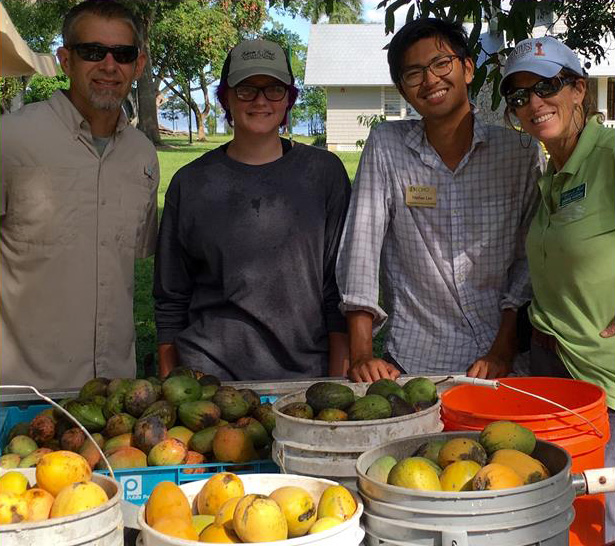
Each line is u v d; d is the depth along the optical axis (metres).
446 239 3.50
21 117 3.66
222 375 3.64
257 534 1.80
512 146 3.44
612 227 2.89
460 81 3.32
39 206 3.65
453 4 4.73
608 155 2.89
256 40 3.64
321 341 3.74
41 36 23.14
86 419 2.69
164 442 2.53
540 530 1.86
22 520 1.85
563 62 2.96
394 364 3.61
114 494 1.96
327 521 1.89
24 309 3.73
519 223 3.54
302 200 3.64
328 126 39.53
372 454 2.15
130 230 3.87
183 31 40.56
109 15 3.62
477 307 3.53
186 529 1.86
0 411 2.93
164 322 3.90
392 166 3.50
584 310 2.99
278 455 2.33
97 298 3.77
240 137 3.70
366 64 39.19
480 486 1.91
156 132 39.03
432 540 1.85
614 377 2.95
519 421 2.30
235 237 3.61
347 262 3.47
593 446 2.34
